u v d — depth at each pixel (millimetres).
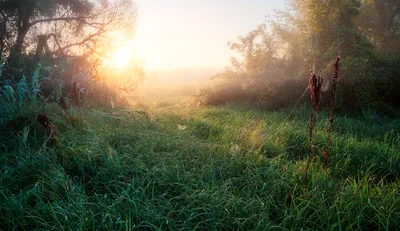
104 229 2221
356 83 8375
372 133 5738
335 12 9461
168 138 4418
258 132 4832
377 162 3699
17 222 2299
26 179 2965
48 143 3684
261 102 10211
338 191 2715
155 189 2916
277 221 2477
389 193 2830
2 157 3379
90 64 9680
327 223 2318
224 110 9102
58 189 2746
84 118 5094
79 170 3199
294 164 3689
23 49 10492
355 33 9078
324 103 8766
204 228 2328
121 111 6113
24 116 4402
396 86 9000
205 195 2637
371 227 2381
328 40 9516
